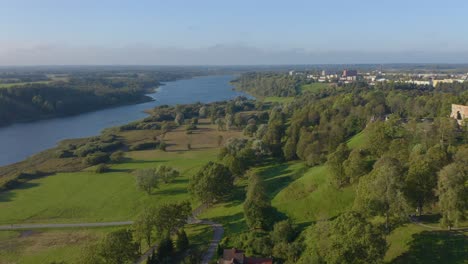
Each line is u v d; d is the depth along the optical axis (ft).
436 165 264.52
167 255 280.31
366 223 205.67
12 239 344.69
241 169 464.24
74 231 359.25
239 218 346.33
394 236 242.99
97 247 260.21
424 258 218.38
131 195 451.94
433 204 268.62
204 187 386.52
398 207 228.22
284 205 343.05
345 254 193.36
